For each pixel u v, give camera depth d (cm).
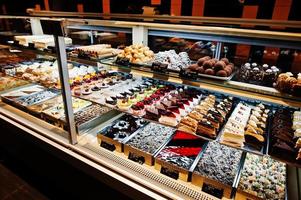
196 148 182
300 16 219
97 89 222
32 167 252
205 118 156
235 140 140
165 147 182
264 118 161
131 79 247
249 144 139
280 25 145
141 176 164
